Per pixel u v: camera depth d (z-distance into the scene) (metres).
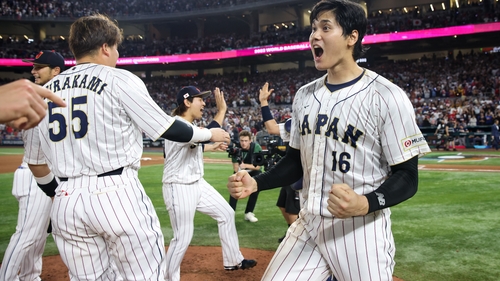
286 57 33.75
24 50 35.31
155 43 37.75
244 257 4.36
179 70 40.12
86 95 2.13
